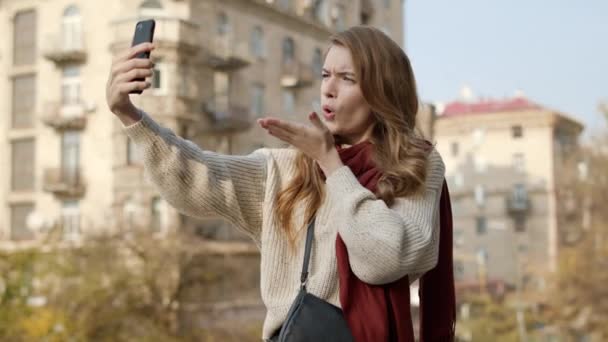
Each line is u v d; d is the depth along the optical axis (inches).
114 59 81.5
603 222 1471.5
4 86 1277.1
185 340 892.6
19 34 1274.6
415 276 87.4
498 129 2529.5
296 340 80.3
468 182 2568.9
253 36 1299.2
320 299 82.2
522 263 2256.4
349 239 79.0
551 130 2460.6
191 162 85.5
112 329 846.5
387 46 88.4
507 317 1721.2
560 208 1619.1
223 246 1145.4
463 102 2741.1
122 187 1163.3
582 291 1438.2
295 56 1387.8
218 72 1230.9
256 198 89.0
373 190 84.4
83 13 1216.2
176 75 1153.4
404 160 85.2
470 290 2112.5
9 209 1266.0
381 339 80.3
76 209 1211.9
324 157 82.4
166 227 1087.6
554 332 1595.7
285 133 81.2
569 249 1497.3
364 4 1603.1
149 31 81.7
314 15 1434.5
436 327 93.0
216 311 962.7
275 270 85.3
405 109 89.4
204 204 86.6
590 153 1542.8
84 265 880.3
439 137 2628.0
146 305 891.4
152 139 83.2
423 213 83.7
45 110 1219.9
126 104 81.3
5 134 1273.4
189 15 1172.5
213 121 1202.6
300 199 85.6
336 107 87.8
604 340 1421.0
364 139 89.0
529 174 2482.8
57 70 1235.2
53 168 1212.5
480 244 2534.5
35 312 768.9
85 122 1206.9
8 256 775.1
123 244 924.6
